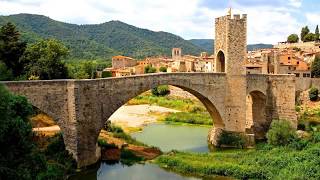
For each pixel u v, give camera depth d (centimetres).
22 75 8125
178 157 6519
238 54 7894
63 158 5631
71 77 9388
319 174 5278
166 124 10906
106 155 6550
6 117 3194
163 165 6291
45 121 7600
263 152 6862
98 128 6081
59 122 5753
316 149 6234
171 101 14288
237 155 6706
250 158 6412
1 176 3003
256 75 8281
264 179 5550
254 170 5703
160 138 8794
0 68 7294
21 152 3347
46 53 8581
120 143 7319
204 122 11050
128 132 9431
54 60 8662
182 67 17512
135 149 7138
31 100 5469
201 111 12500
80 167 5775
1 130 3078
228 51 7838
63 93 5753
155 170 6050
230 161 6341
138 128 9988
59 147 5878
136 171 5978
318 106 10956
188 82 7400
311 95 11412
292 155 6200
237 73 7894
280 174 5488
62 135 5853
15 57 8388
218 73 7750
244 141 7750
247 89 8138
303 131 8288
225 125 7906
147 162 6481
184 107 13162
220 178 5681
